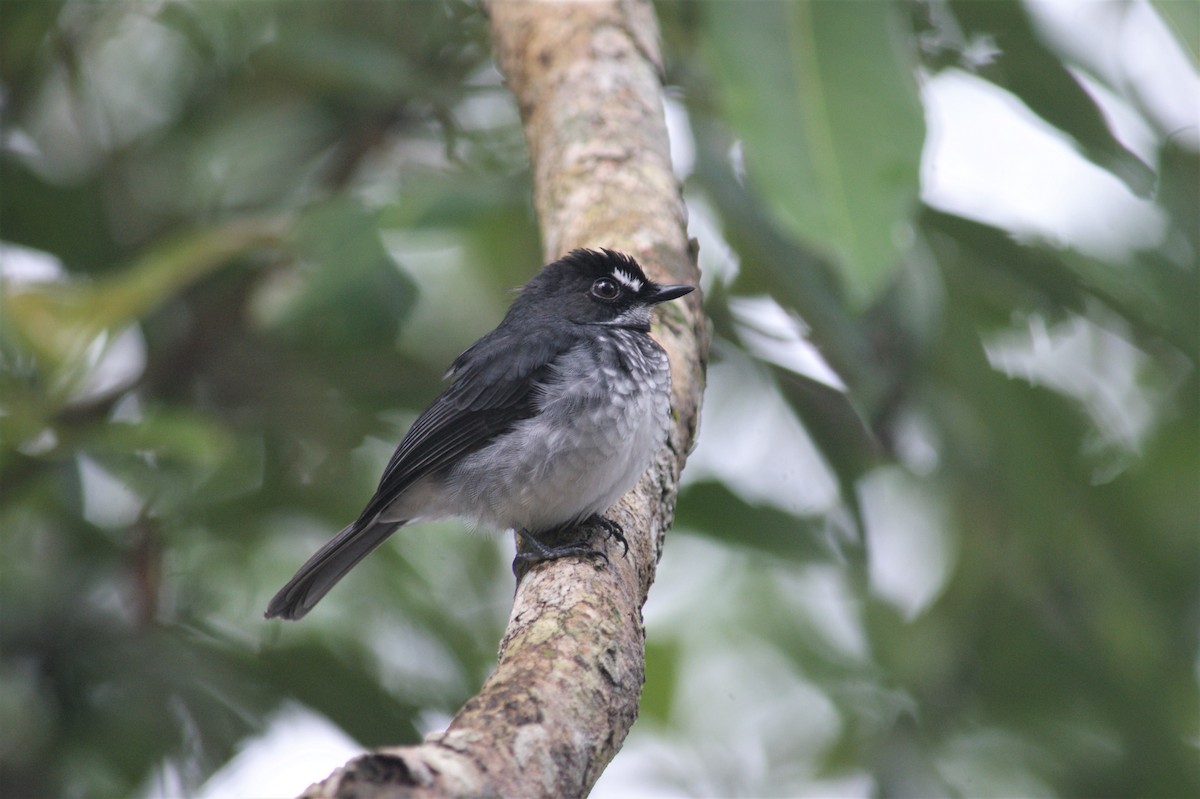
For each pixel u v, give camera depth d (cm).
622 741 540
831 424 1127
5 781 991
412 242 971
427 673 1144
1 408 870
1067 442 1064
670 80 1070
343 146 1185
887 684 1306
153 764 1022
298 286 914
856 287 620
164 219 1159
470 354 943
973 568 1116
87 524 1059
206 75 1172
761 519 1070
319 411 1112
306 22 1127
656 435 817
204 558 1078
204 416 1054
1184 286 1005
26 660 1018
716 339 1143
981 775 1227
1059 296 1054
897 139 637
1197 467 1152
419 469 904
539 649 546
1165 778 1152
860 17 646
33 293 884
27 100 1146
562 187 942
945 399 1033
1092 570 1109
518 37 1027
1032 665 1204
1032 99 991
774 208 631
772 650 1358
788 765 1344
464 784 417
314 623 1140
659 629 1344
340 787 388
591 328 888
